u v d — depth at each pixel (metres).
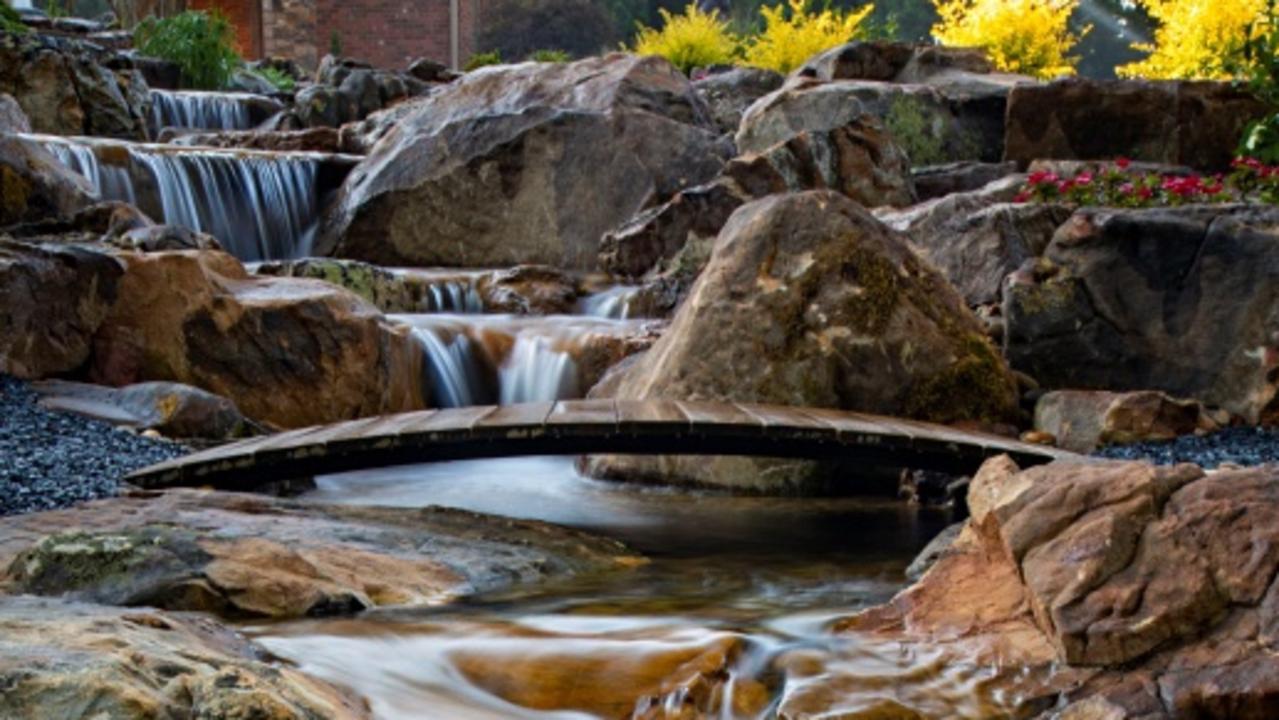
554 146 15.70
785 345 9.56
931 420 9.65
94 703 3.21
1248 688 4.19
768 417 8.10
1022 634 4.77
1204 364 10.38
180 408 9.27
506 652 4.90
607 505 9.06
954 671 4.69
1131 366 10.55
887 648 4.90
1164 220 10.53
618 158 15.59
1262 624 4.38
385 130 17.84
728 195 13.92
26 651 3.44
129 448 8.38
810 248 9.77
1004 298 10.84
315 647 4.80
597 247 15.42
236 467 7.73
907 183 14.69
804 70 17.95
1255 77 15.35
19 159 12.03
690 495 9.54
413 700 4.45
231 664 3.79
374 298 12.81
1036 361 10.71
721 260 9.97
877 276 9.73
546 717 4.49
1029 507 4.92
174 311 10.34
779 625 5.27
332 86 21.16
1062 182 12.64
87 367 10.10
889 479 9.63
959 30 23.12
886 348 9.61
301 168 15.92
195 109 20.11
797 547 7.55
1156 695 4.30
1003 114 16.45
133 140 18.16
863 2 41.53
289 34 33.66
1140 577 4.57
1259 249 10.30
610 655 4.89
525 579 6.41
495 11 39.44
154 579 5.41
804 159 14.29
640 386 10.12
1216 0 19.80
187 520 6.41
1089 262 10.67
